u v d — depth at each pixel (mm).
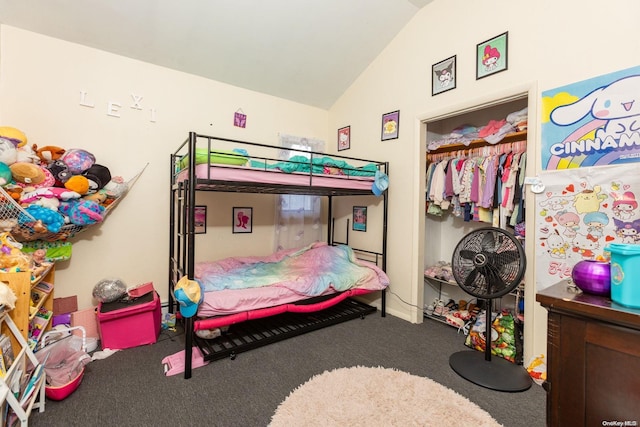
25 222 1916
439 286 3438
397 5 2811
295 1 2545
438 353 2316
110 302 2457
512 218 2416
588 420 1018
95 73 2600
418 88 2945
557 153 1992
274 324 2752
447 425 1531
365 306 3322
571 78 1934
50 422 1517
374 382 1901
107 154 2666
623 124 1729
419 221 2973
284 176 2355
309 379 1935
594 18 1840
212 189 2533
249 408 1657
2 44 2248
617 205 1751
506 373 1975
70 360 1855
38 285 2111
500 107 2953
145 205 2863
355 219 3711
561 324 1081
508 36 2262
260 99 3582
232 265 2949
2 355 1314
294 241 3793
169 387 1836
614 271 1027
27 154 2062
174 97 3004
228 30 2686
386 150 3285
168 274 2982
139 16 2404
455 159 2906
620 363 954
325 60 3268
